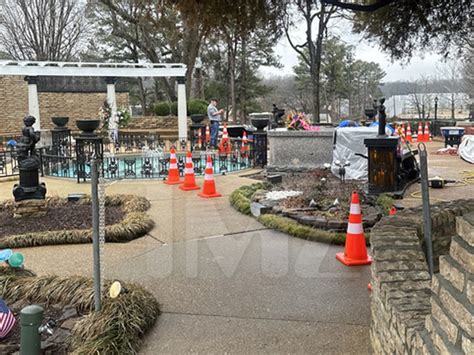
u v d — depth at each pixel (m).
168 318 3.85
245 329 3.64
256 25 6.42
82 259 5.35
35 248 5.78
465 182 9.95
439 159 14.21
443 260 1.99
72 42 32.28
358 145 9.61
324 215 6.35
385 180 7.97
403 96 40.59
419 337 2.09
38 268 5.05
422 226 3.64
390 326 2.64
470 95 30.77
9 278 4.37
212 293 4.34
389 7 6.39
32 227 6.43
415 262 3.03
